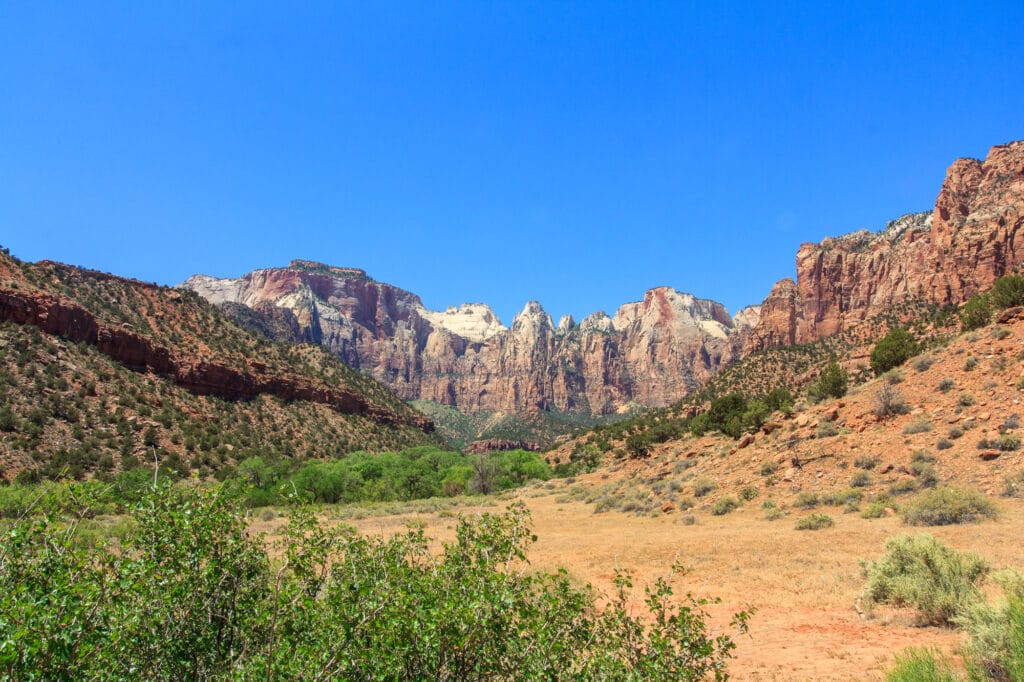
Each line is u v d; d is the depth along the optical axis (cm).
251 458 7381
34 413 6253
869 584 1194
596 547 2289
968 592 1007
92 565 487
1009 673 627
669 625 565
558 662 505
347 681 448
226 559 516
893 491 2602
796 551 1873
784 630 1093
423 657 461
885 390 3466
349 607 474
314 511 567
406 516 3894
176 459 6906
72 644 429
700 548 2067
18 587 421
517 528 568
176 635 487
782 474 3272
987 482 2381
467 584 506
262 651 477
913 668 663
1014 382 3017
